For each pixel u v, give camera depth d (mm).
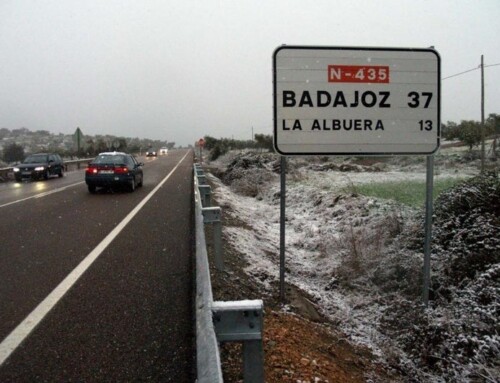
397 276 7309
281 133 5707
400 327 5855
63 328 4461
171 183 23406
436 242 7531
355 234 9344
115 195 17500
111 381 3455
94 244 8414
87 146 70125
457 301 5746
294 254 9719
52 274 6391
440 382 4551
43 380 3467
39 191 19812
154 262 7062
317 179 20984
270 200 17781
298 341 4672
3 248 8133
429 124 5828
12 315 4816
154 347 4035
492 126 42500
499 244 6469
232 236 9289
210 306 2297
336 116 5723
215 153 55156
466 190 7895
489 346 4531
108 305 5109
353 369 4566
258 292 6152
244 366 2340
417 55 5762
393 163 32219
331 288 7625
